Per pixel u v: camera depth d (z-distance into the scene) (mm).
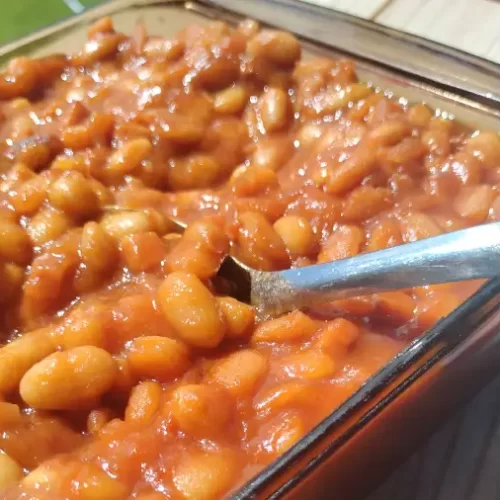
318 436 183
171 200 255
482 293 204
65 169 249
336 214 240
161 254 229
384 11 338
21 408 205
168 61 282
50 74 293
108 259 228
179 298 211
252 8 317
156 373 206
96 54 292
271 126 270
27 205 240
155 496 182
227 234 237
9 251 228
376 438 196
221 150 268
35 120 278
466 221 238
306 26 307
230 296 226
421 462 223
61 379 199
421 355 196
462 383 217
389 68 289
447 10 335
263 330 211
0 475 188
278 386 198
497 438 225
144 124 266
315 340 208
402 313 214
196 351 213
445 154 253
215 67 273
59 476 186
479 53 316
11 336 225
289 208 246
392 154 245
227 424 193
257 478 177
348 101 271
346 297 205
